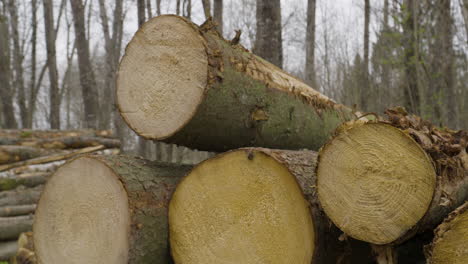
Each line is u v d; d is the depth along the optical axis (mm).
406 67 7633
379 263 1680
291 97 2646
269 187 1778
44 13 11648
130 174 2016
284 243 1736
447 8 7273
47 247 2199
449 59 7250
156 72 2051
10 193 4574
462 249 1545
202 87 1906
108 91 13875
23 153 5285
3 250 3809
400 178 1482
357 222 1568
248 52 2469
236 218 1873
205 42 1939
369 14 10953
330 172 1641
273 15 5102
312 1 10266
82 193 2078
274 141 2531
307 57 10305
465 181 1748
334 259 1754
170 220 2059
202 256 1962
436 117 7266
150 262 1990
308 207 1650
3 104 11797
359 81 12219
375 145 1544
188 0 10594
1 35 12266
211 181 1945
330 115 3250
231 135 2207
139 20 9250
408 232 1470
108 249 1974
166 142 2102
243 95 2145
